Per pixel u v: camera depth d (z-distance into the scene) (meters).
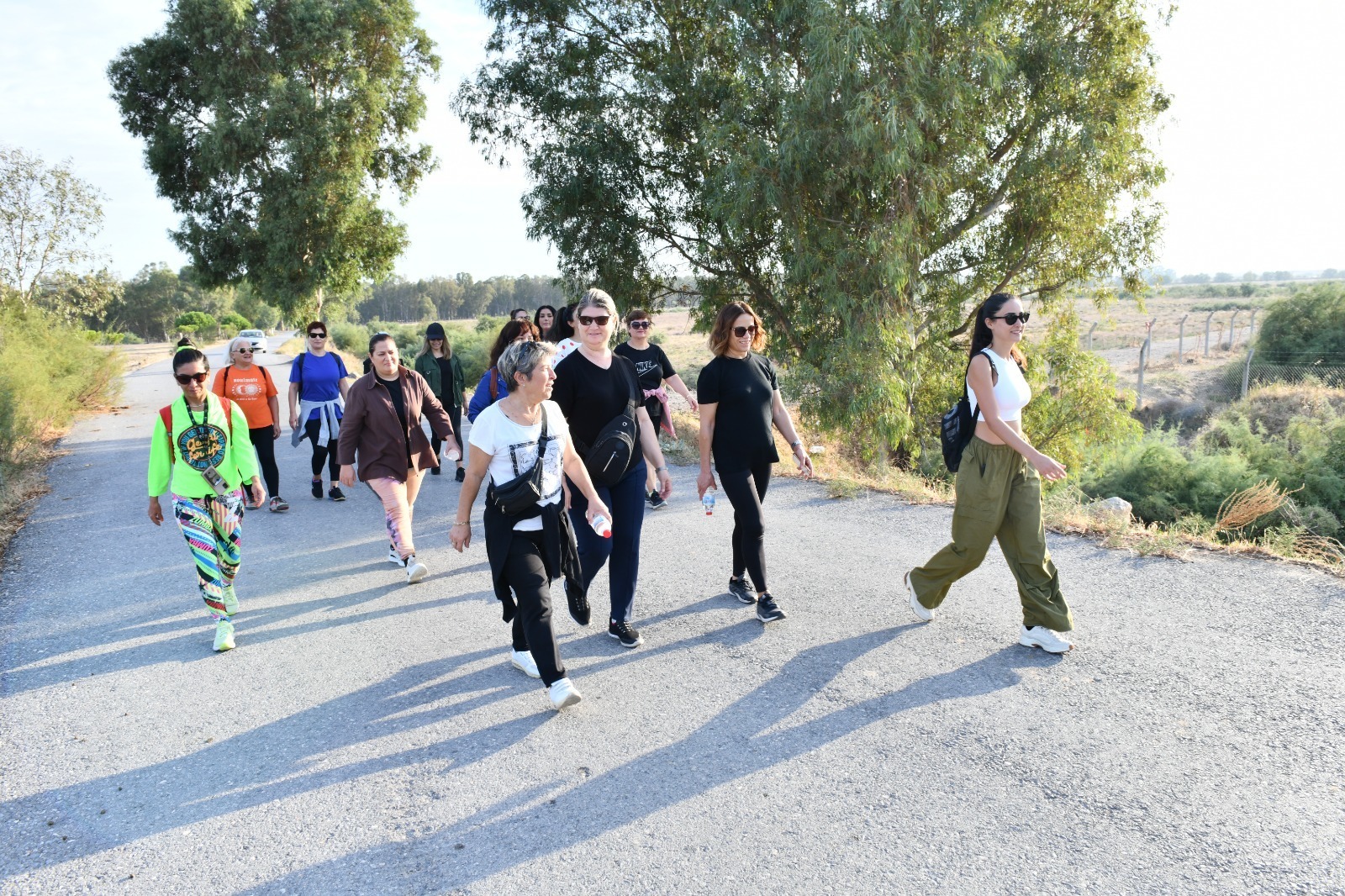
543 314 7.42
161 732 3.67
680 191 17.31
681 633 4.61
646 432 4.57
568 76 17.28
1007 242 16.17
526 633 3.59
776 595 5.18
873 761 3.21
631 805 2.98
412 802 3.06
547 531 3.69
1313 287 29.64
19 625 5.10
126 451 12.32
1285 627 4.28
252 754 3.46
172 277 112.38
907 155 12.47
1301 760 3.07
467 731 3.59
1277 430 19.00
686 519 7.38
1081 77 14.28
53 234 27.06
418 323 153.25
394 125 31.66
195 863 2.74
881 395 12.87
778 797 3.00
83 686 4.18
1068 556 5.65
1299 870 2.48
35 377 13.21
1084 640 4.25
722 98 15.53
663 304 18.75
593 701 3.82
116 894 2.59
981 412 3.96
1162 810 2.81
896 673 3.97
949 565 4.36
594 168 16.67
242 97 28.12
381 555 6.55
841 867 2.60
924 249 14.09
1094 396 15.70
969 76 13.00
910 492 8.06
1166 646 4.12
